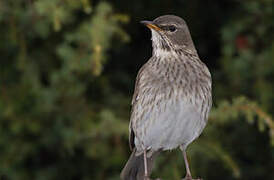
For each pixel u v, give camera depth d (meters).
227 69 12.44
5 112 11.85
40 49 12.45
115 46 13.37
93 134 11.69
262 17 12.40
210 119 11.27
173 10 13.88
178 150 11.66
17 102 12.04
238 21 12.50
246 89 12.73
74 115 12.21
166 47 10.70
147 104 10.45
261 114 11.14
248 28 12.55
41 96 11.94
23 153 12.29
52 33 12.45
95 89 12.98
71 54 11.52
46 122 12.31
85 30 11.51
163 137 10.63
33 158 13.08
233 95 12.79
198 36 14.08
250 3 12.23
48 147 12.71
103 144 12.05
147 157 11.19
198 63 10.59
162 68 10.49
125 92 13.60
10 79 12.19
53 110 12.19
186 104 10.29
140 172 11.18
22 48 11.78
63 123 12.23
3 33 11.94
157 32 10.73
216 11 13.84
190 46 10.82
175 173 11.50
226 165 11.79
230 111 11.26
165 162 11.69
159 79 10.40
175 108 10.30
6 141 12.23
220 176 13.37
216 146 11.63
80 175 13.07
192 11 13.88
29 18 11.62
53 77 11.77
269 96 12.27
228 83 12.94
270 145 12.59
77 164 12.99
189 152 11.62
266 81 12.44
